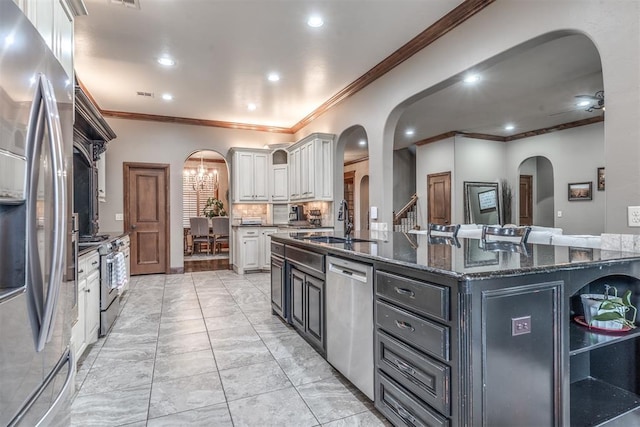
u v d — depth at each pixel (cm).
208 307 411
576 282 161
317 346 272
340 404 205
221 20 314
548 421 151
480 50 282
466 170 764
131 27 324
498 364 141
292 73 433
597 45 206
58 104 146
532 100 525
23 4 144
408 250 216
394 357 176
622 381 192
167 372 246
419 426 158
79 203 412
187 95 516
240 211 693
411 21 315
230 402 207
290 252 322
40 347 119
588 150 652
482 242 270
